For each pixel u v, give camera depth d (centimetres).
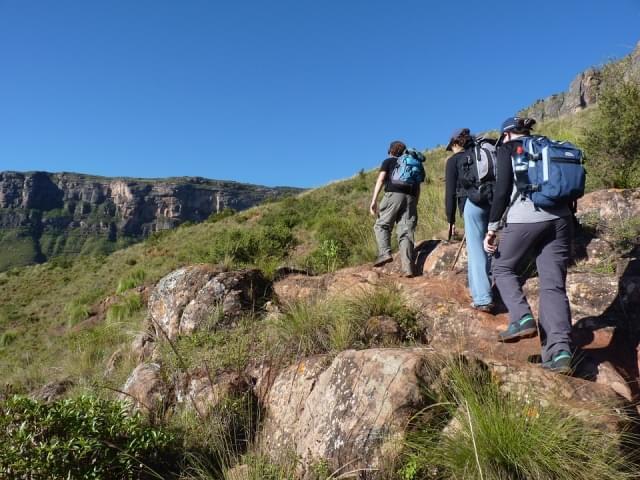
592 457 236
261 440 348
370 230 841
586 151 716
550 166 324
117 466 308
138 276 1916
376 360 313
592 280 426
